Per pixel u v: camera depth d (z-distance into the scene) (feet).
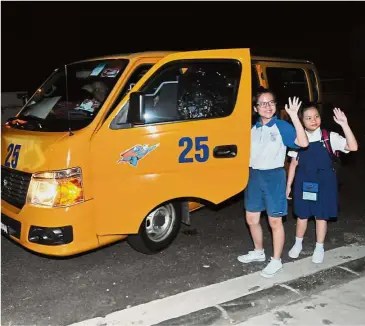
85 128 12.56
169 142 13.03
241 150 13.57
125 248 15.71
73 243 12.39
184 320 10.91
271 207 12.92
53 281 13.19
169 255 15.14
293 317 11.18
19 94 29.71
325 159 13.38
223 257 14.97
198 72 13.71
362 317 11.14
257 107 12.67
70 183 12.19
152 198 13.12
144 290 12.66
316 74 21.16
